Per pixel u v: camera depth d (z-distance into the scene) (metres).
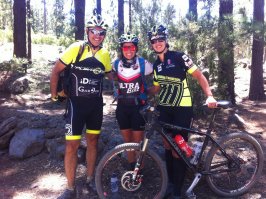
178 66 3.37
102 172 3.42
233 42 6.24
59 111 6.43
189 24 6.00
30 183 4.18
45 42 20.14
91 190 3.81
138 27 6.48
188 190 3.48
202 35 5.96
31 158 4.84
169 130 3.51
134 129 3.59
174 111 3.49
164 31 3.37
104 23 3.44
